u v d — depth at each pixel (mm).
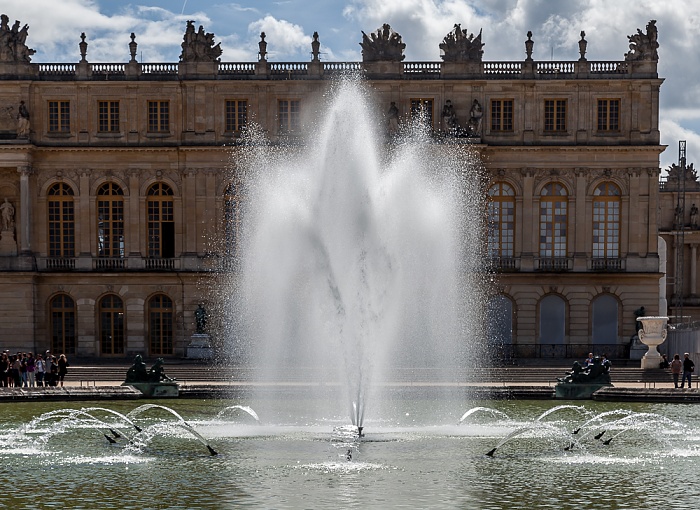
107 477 39312
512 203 105125
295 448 45719
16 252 105438
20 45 104938
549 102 105125
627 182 104938
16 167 103875
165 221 105750
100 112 105688
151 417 57812
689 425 54312
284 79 104250
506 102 105062
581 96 104812
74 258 105312
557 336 105062
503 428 53062
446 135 103125
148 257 105375
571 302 104812
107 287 105188
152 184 105500
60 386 73438
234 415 58281
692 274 138750
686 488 37844
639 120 104812
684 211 135250
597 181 105062
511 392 69750
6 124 104750
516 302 104625
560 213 105312
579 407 51469
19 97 104875
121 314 105500
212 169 104625
